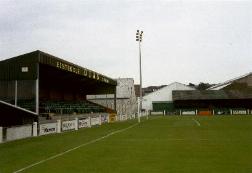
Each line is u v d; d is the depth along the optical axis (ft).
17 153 54.49
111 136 83.30
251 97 286.46
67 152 54.44
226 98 288.10
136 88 431.02
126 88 301.02
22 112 99.14
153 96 328.08
